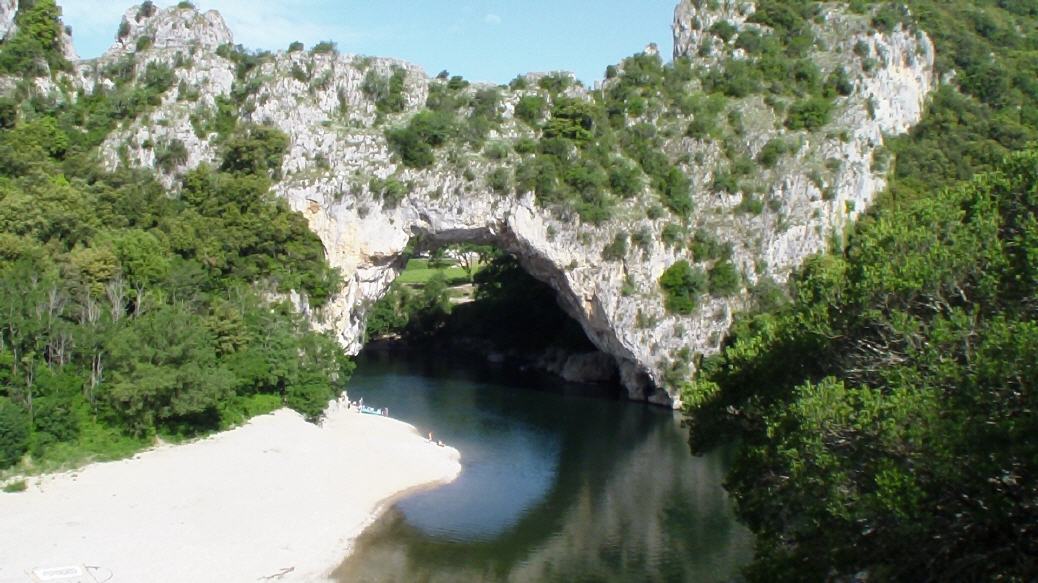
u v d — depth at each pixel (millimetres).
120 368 58031
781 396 31922
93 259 64938
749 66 109062
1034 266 24156
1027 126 105562
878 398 24703
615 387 108312
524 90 102812
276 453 60969
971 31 121438
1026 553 21938
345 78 97625
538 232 91625
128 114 92188
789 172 97500
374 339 139250
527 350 126062
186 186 84688
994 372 21828
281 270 82000
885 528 23172
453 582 43438
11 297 56562
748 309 93438
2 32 94625
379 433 73938
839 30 112062
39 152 80375
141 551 42125
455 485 61531
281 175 89812
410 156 91062
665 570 45750
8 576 37844
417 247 97750
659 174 98625
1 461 49906
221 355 69312
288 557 44281
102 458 54781
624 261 93250
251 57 99938
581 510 56531
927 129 107625
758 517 31297
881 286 27609
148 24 106688
